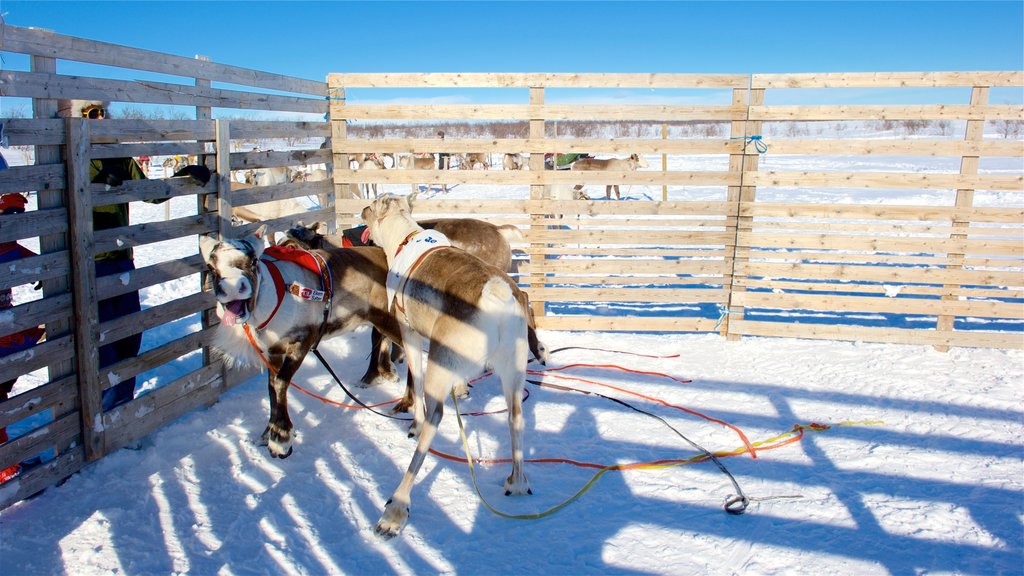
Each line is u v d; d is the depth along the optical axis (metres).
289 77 6.38
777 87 6.71
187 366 6.08
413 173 7.20
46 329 3.87
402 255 4.41
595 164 18.47
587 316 7.45
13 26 3.47
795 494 4.03
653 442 4.75
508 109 6.98
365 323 5.12
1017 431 4.88
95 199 4.05
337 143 7.19
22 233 3.55
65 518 3.67
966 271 6.75
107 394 4.41
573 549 3.50
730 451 4.59
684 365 6.38
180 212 15.09
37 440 3.78
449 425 5.04
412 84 6.98
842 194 18.17
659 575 3.29
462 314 3.70
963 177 6.64
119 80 4.23
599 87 6.85
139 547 3.44
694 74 6.77
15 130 3.43
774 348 6.90
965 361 6.46
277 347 4.41
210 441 4.69
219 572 3.26
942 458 4.48
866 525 3.68
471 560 3.41
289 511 3.83
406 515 3.66
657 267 7.24
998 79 6.39
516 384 3.87
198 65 5.04
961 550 3.44
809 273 7.04
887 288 6.96
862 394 5.64
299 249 4.58
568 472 4.33
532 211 7.18
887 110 6.62
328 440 4.75
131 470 4.20
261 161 5.91
